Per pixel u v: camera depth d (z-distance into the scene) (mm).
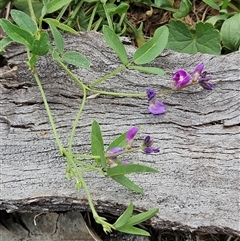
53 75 215
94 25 253
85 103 214
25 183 202
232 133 211
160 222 202
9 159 205
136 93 216
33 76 215
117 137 205
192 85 210
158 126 212
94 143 186
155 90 217
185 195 203
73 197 200
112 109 214
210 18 260
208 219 201
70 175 190
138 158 207
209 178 205
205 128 212
